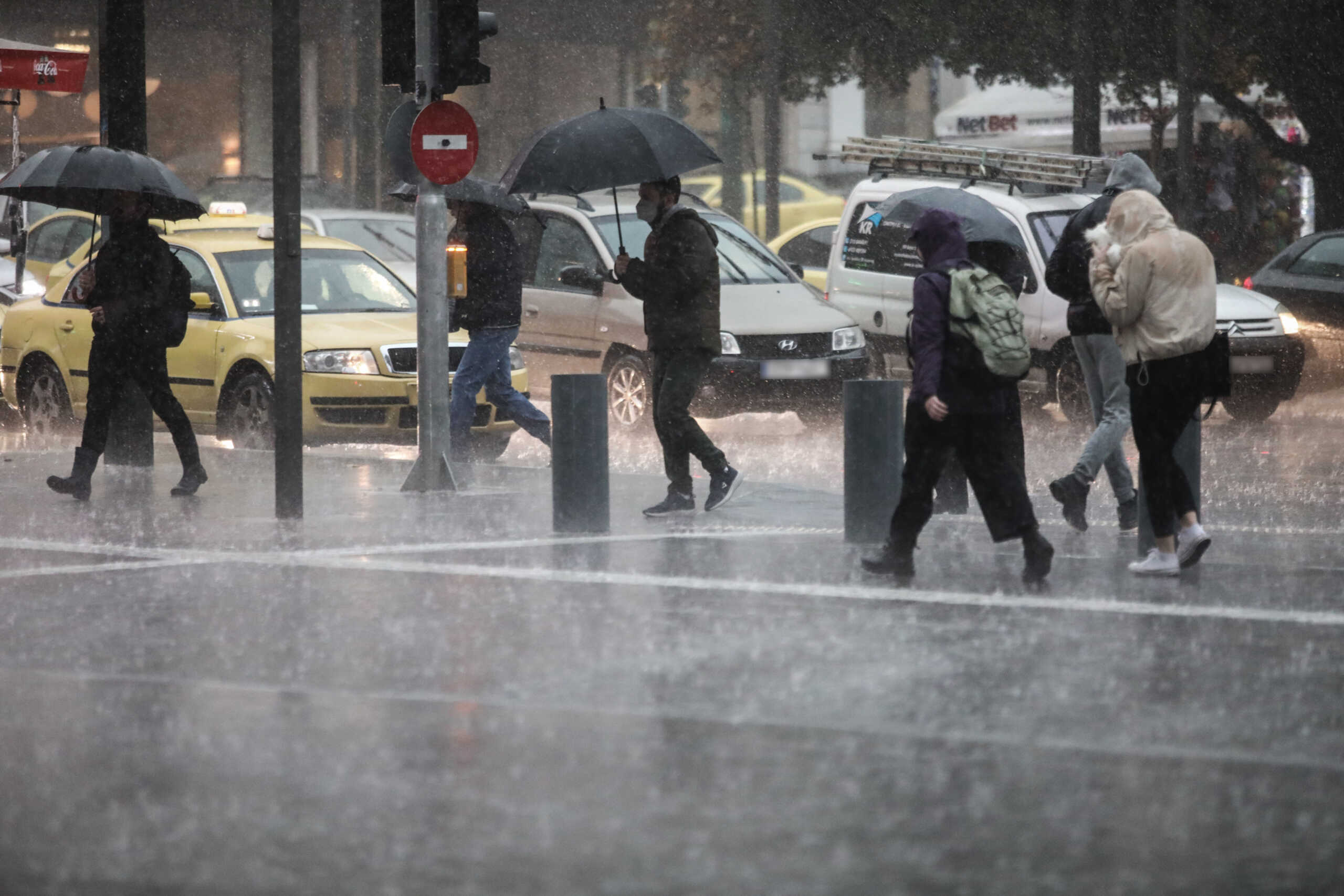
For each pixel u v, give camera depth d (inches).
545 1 4453.7
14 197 1428.4
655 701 714.2
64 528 1203.9
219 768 621.9
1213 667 775.7
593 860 524.1
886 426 1125.7
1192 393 978.7
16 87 2181.3
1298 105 3014.3
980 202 1135.0
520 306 1499.8
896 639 833.5
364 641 837.2
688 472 1258.6
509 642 831.7
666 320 1236.5
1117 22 3009.4
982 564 1045.8
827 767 619.8
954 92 5044.3
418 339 1378.0
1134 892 499.5
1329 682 748.6
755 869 516.4
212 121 4503.0
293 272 1230.9
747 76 3641.7
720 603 926.4
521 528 1198.3
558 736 660.1
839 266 2167.8
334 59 4333.2
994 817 564.7
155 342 1344.7
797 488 1395.2
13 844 542.9
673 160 1213.1
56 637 855.1
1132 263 966.4
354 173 4274.1
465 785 599.2
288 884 506.6
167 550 1109.7
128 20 1508.4
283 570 1037.2
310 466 1562.5
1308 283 2218.3
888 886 503.5
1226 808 573.9
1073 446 1784.0
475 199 1469.0
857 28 3326.8
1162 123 3449.8
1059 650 808.3
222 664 791.7
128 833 552.1
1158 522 993.5
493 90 4520.2
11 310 1902.1
